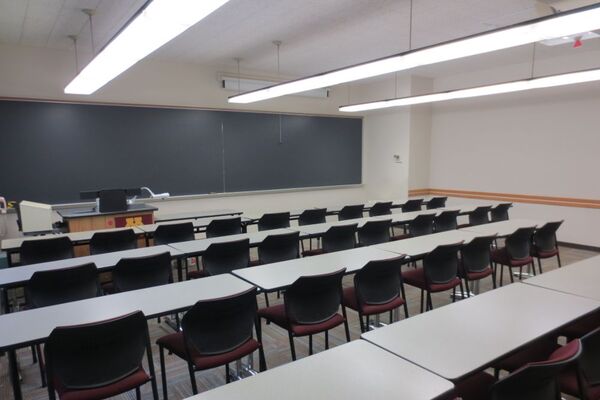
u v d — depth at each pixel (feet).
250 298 7.06
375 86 27.02
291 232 12.85
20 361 9.57
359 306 8.83
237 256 11.48
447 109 25.63
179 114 20.72
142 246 15.21
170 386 8.45
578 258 18.38
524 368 4.40
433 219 16.75
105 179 18.90
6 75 16.52
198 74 21.16
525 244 13.15
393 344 5.48
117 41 9.24
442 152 26.13
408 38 16.35
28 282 8.20
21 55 16.75
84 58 18.02
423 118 26.09
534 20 8.08
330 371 4.78
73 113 17.97
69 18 13.65
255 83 22.68
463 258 11.32
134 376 6.10
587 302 7.13
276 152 24.29
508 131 22.62
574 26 8.16
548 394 5.03
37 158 17.26
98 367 5.77
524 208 22.20
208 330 6.65
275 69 22.22
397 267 9.31
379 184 27.73
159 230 13.28
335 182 27.20
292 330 7.79
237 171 22.85
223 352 6.82
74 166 18.11
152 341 10.59
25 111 16.92
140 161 19.76
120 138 19.16
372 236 14.94
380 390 4.37
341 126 27.20
